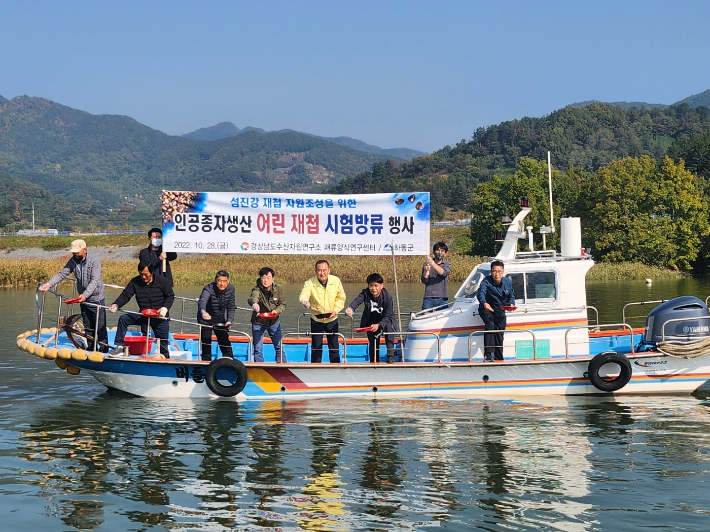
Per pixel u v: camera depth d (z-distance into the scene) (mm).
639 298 28391
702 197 67938
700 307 11297
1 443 9031
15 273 39375
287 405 10805
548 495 7289
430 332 11281
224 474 7910
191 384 11086
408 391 11188
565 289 11555
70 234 106688
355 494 7344
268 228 11617
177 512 6918
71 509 6996
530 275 11570
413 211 11609
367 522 6684
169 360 10805
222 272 11055
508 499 7195
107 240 92188
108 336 12688
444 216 163750
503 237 12125
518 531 6477
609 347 12188
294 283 41875
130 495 7332
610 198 60375
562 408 10680
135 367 11070
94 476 7859
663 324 11281
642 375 11305
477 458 8430
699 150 100125
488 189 75750
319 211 11633
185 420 10062
